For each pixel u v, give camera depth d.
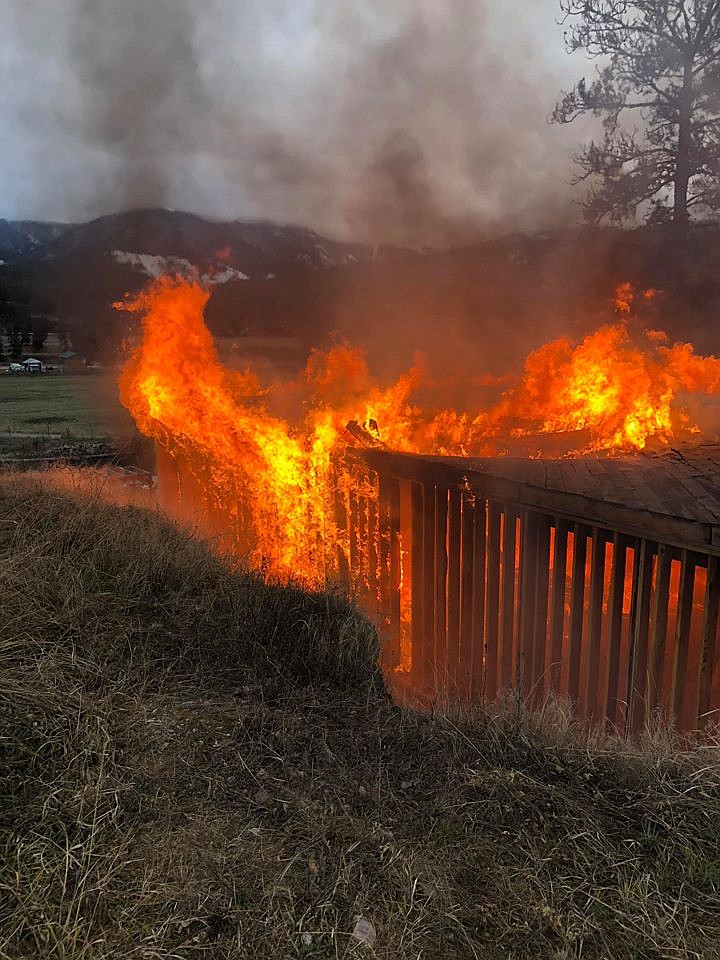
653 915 2.08
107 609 3.95
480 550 5.61
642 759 2.95
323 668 3.75
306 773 2.72
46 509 5.15
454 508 5.81
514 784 2.71
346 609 4.37
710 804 2.61
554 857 2.31
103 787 2.45
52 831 2.21
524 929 2.01
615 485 4.86
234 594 4.38
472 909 2.07
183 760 2.71
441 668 6.09
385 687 3.81
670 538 4.14
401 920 2.00
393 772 2.81
